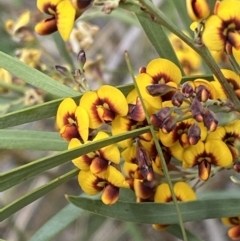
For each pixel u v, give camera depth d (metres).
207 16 0.26
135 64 0.53
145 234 0.52
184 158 0.27
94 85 0.42
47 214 0.56
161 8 0.44
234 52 0.26
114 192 0.27
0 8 0.46
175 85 0.27
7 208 0.25
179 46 0.38
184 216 0.29
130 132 0.25
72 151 0.25
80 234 0.50
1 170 0.53
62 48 0.37
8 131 0.28
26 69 0.28
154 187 0.28
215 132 0.27
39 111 0.27
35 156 0.50
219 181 0.49
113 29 0.55
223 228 0.50
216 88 0.27
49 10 0.26
